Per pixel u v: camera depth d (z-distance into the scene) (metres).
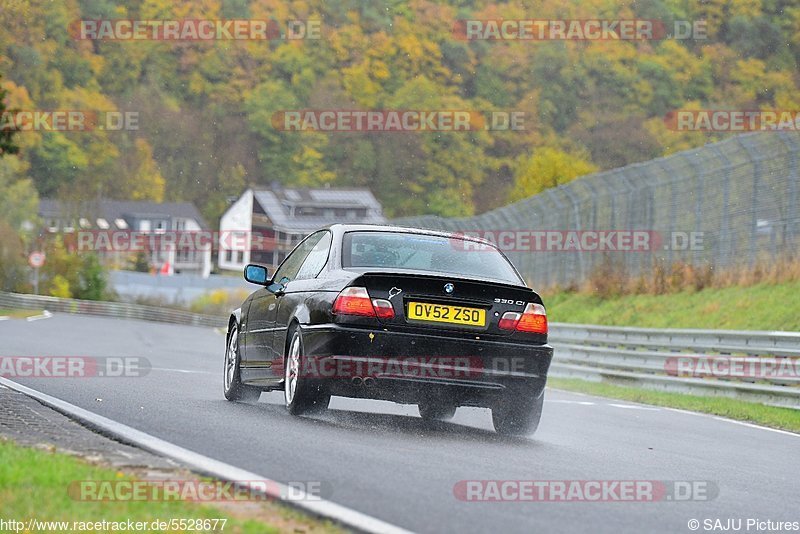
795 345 45.03
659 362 54.47
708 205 76.62
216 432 22.77
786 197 70.19
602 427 32.47
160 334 99.19
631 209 81.75
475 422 30.75
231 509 14.64
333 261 27.03
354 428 25.44
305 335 26.00
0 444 18.73
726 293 77.94
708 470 23.14
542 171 189.12
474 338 25.78
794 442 32.12
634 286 90.44
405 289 25.62
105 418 24.25
